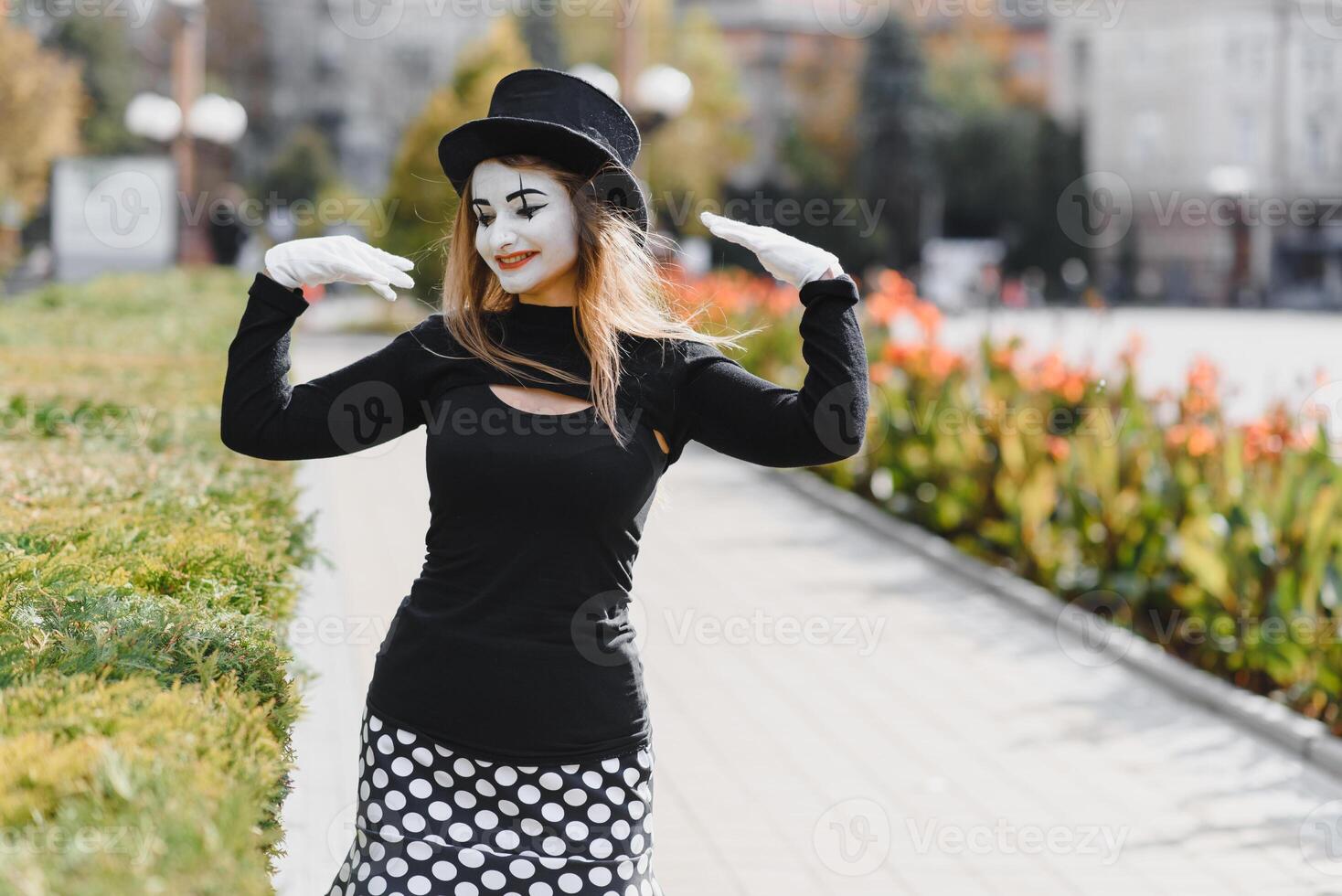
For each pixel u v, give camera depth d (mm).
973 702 6223
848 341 2564
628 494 2539
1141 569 7586
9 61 22094
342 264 2584
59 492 4234
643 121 13883
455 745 2494
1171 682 6492
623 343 2652
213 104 18438
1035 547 8312
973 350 11188
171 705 2387
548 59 39062
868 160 52188
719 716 5938
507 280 2623
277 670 2855
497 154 2613
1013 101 54375
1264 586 6477
